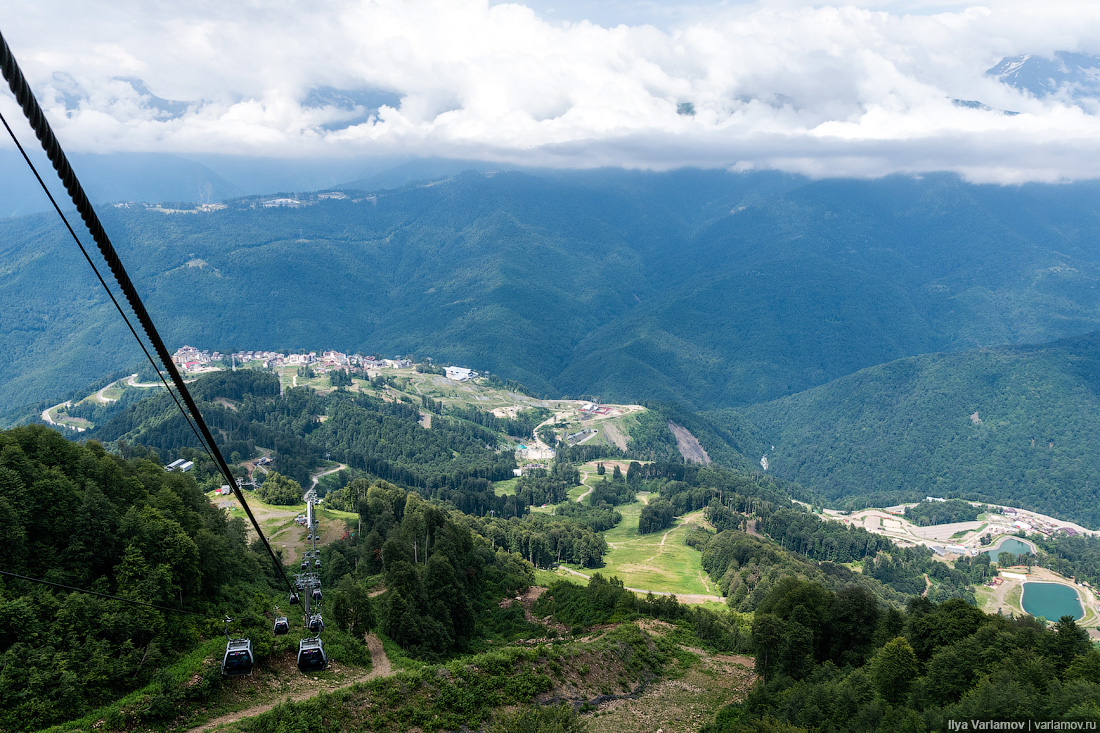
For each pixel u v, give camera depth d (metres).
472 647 103.06
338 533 160.62
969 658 72.62
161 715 60.12
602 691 82.81
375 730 65.69
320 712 64.81
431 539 129.75
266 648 73.56
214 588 86.94
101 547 73.94
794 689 80.19
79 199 11.03
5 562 65.94
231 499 191.50
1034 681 66.00
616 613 112.88
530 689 77.88
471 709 72.00
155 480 105.94
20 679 57.59
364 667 81.19
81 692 59.62
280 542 153.75
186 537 80.31
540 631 113.56
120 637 66.56
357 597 94.25
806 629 91.31
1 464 72.44
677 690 86.69
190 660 67.75
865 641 95.12
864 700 74.88
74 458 85.31
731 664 97.25
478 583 128.75
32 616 61.78
